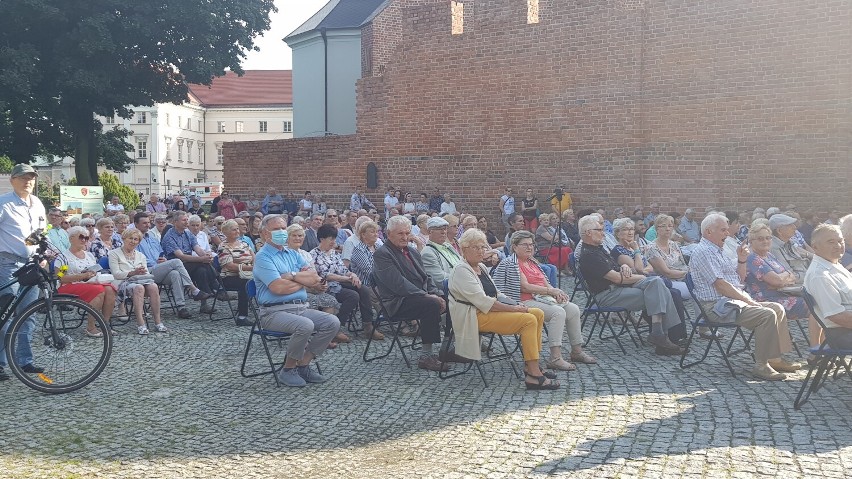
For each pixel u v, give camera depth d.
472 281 8.12
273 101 98.56
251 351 10.17
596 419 6.82
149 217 13.34
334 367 9.23
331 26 39.94
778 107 19.47
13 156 35.72
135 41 30.56
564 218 18.38
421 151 25.66
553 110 22.97
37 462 6.04
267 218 8.72
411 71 25.66
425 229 13.70
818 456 5.69
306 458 6.12
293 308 8.52
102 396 7.98
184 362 9.55
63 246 13.35
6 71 28.45
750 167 19.92
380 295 9.29
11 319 8.33
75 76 29.17
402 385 8.32
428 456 6.07
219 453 6.26
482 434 6.55
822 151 18.98
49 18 28.86
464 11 25.47
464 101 24.69
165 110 92.12
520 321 8.02
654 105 21.23
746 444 6.00
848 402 7.14
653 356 9.43
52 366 8.22
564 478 5.44
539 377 7.94
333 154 27.83
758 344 8.16
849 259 10.48
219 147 99.50
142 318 11.38
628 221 10.91
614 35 21.73
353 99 39.84
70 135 35.16
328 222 14.84
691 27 20.55
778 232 11.32
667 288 9.55
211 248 15.36
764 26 19.55
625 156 21.72
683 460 5.68
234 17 32.09
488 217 24.36
